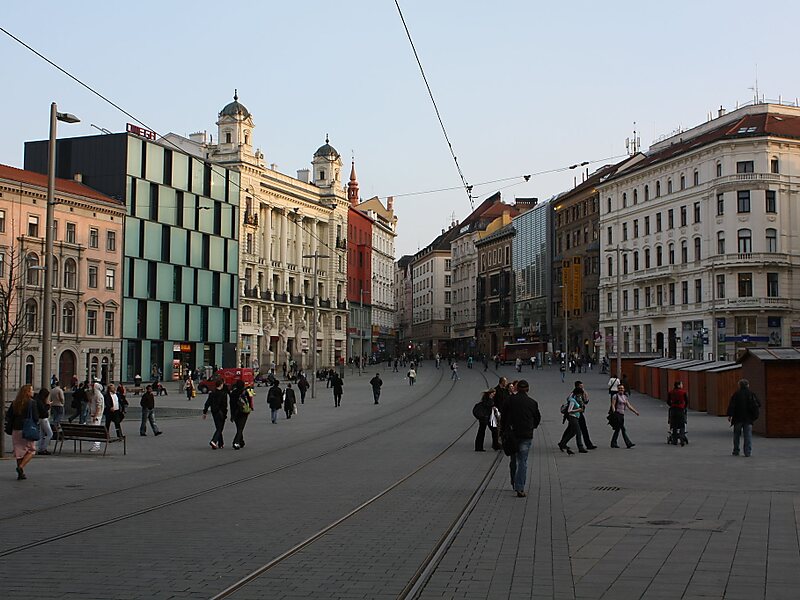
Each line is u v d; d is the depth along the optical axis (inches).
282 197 4060.0
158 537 470.0
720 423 1355.8
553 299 4507.9
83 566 397.1
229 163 3624.5
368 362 5113.2
